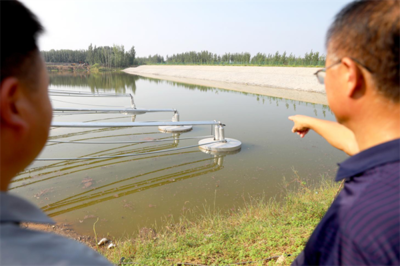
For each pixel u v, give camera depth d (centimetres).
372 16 55
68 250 37
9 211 37
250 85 2488
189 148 730
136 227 389
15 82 41
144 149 726
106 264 39
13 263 32
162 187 514
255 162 626
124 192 495
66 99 1627
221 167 602
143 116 1151
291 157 649
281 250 288
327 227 58
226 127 933
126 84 2719
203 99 1585
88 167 605
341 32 60
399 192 48
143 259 286
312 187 495
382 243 46
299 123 137
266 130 887
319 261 60
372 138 60
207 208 437
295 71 2602
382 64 53
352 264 51
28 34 44
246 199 463
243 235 328
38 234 38
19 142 45
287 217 371
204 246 305
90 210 436
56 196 479
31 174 566
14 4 43
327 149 697
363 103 59
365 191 52
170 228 383
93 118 1115
